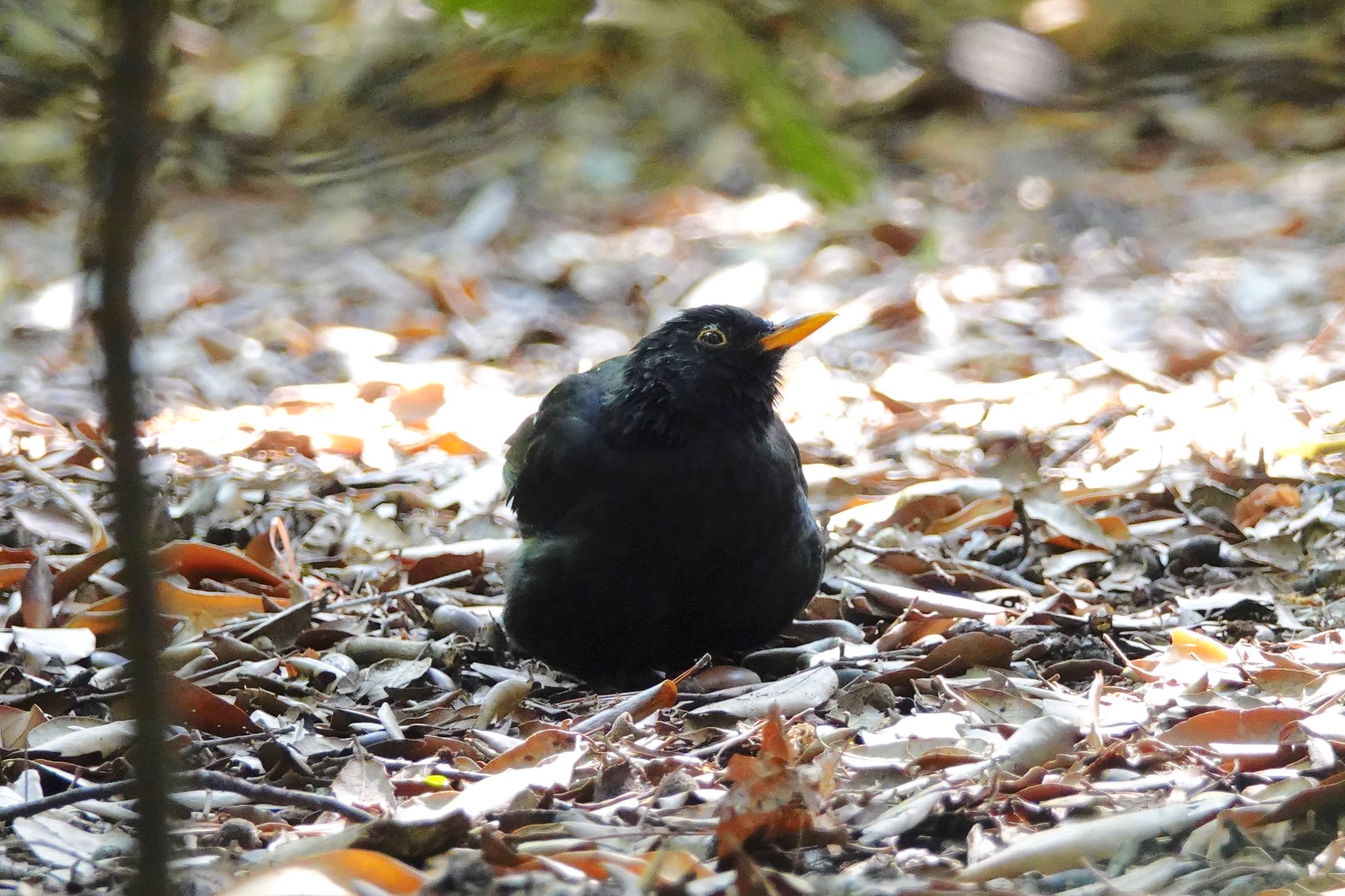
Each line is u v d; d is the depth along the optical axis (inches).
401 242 885.2
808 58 118.7
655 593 358.0
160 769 132.8
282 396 661.9
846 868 224.5
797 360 692.7
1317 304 698.8
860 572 436.1
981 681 336.5
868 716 316.2
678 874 212.5
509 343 747.4
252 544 448.8
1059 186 884.6
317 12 727.7
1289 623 381.7
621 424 354.9
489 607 428.1
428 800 262.7
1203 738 278.2
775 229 872.3
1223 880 216.4
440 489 542.0
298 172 157.1
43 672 359.9
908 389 621.3
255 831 245.1
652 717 318.7
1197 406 561.3
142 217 107.3
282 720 332.2
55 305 772.0
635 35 146.8
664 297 797.9
